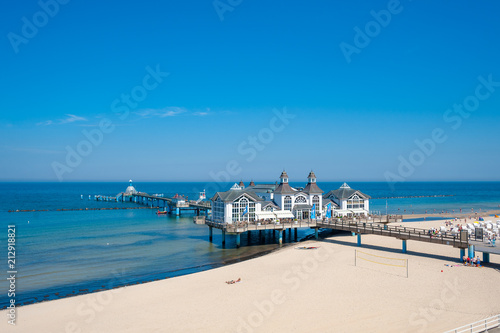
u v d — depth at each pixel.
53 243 65.75
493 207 140.12
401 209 132.88
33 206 152.25
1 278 43.16
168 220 104.38
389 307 28.61
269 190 73.88
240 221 64.19
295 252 51.31
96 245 63.81
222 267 44.28
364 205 78.25
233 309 29.38
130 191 196.00
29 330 26.70
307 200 71.81
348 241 59.41
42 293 37.66
